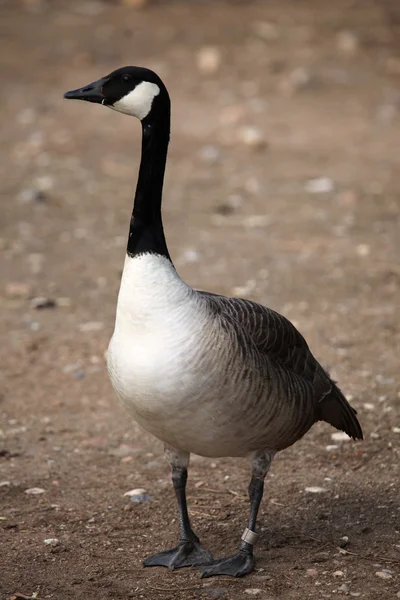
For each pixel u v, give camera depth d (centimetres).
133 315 692
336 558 760
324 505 863
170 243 1667
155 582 729
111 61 2953
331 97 2670
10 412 1091
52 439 1030
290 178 2038
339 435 1018
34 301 1409
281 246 1656
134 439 1034
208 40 3175
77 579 734
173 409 686
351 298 1420
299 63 2953
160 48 3092
